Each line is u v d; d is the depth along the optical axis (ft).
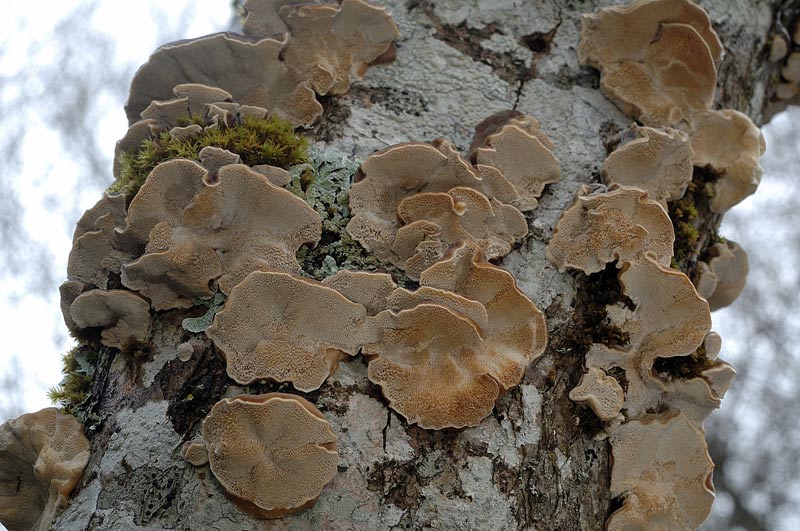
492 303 2.78
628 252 2.86
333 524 2.64
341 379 2.71
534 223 2.88
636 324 2.86
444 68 2.97
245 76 2.92
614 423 2.81
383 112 2.93
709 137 3.04
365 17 2.93
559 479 2.75
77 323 2.81
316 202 2.81
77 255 2.86
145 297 2.78
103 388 2.79
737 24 3.19
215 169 2.80
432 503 2.66
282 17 2.92
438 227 2.79
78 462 2.74
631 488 2.82
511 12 3.03
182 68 2.92
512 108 2.95
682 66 2.99
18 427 2.80
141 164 2.85
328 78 2.92
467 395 2.71
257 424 2.65
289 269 2.76
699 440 2.86
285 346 2.71
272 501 2.64
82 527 2.67
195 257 2.76
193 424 2.69
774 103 3.40
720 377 2.89
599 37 3.01
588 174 2.93
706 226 3.06
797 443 8.30
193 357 2.72
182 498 2.66
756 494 8.18
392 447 2.68
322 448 2.65
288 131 2.87
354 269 2.79
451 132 2.92
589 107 2.99
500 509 2.68
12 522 2.85
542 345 2.78
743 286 3.22
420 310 2.72
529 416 2.75
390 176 2.83
